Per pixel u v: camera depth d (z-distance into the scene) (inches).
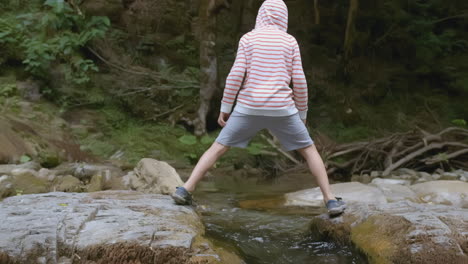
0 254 71.2
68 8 293.3
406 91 376.2
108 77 306.7
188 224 95.9
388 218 97.3
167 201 115.3
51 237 78.0
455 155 246.7
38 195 116.4
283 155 265.0
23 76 273.3
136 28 348.2
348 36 376.8
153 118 291.6
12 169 162.2
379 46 405.7
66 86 281.0
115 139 265.1
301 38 403.5
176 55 350.6
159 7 361.1
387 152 263.6
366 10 427.5
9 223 85.4
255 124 107.7
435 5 448.8
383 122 335.6
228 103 107.9
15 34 281.3
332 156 259.1
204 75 284.8
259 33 109.7
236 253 89.1
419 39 421.1
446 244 81.7
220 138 110.0
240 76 106.3
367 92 362.6
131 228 86.0
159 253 76.8
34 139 210.8
